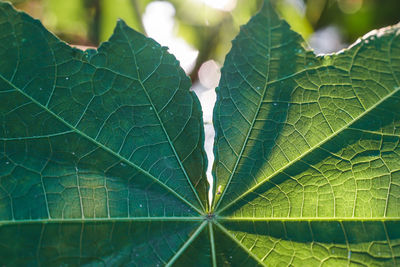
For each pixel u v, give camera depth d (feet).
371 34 0.74
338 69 0.74
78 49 0.72
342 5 1.29
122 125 0.75
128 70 0.74
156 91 0.75
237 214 0.79
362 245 0.76
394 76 0.73
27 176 0.71
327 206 0.77
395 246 0.76
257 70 0.75
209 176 0.87
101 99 0.73
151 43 0.74
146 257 0.75
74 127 0.73
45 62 0.71
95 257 0.73
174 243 0.77
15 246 0.69
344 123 0.76
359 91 0.74
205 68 1.37
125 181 0.76
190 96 0.76
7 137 0.71
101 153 0.74
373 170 0.76
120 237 0.74
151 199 0.77
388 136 0.75
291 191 0.78
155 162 0.77
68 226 0.72
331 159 0.77
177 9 1.31
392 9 1.26
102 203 0.74
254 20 0.75
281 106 0.76
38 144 0.72
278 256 0.78
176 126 0.76
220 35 1.35
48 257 0.71
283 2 1.27
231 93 0.76
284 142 0.77
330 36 1.32
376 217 0.76
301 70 0.75
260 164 0.78
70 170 0.73
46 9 1.21
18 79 0.70
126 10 1.20
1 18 0.69
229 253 0.78
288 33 0.74
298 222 0.78
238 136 0.77
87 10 1.20
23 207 0.70
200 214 0.79
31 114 0.71
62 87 0.72
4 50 0.69
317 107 0.76
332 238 0.77
